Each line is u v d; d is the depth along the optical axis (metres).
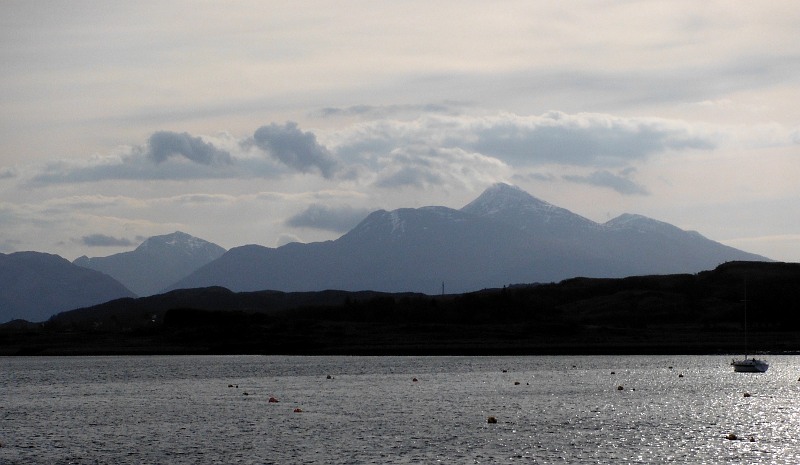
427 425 105.75
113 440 98.75
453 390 148.38
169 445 95.00
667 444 91.44
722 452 87.06
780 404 124.88
